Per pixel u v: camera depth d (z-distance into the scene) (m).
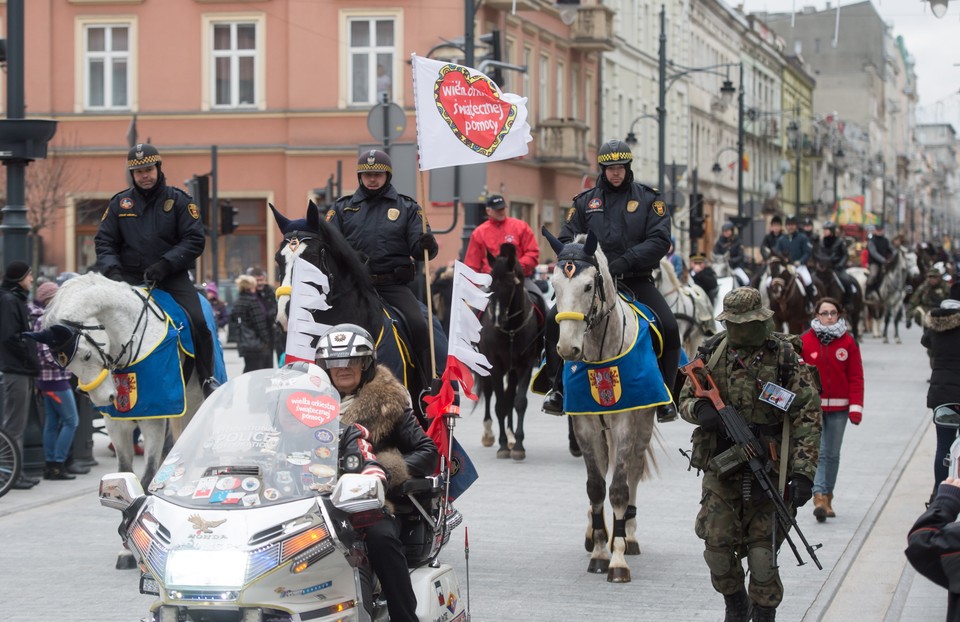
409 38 49.50
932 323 16.16
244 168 50.75
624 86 73.38
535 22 57.53
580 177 63.41
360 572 8.52
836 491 18.17
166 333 14.01
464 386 10.77
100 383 13.53
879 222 150.62
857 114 140.62
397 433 9.27
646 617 11.59
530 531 15.56
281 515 7.88
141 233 14.65
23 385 19.38
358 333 9.32
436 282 31.62
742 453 9.75
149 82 50.88
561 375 14.80
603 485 13.55
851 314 44.56
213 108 50.69
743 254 40.06
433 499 9.59
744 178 107.56
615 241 13.89
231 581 7.55
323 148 49.97
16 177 20.69
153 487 8.29
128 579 13.27
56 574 13.50
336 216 13.32
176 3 50.62
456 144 12.52
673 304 25.22
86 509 17.52
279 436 8.38
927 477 19.38
